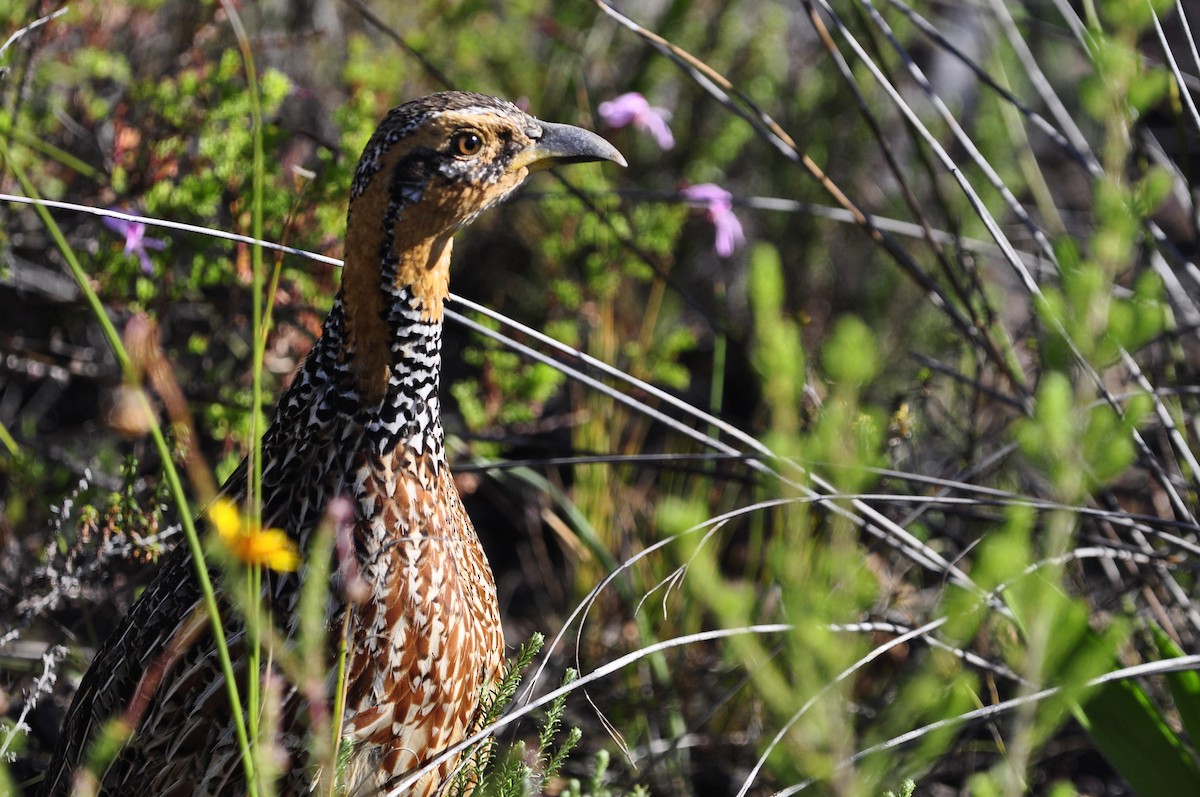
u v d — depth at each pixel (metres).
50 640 7.54
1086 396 4.76
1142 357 8.14
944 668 6.16
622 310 10.20
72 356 8.58
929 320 10.79
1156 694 7.25
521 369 8.85
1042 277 8.79
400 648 5.04
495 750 6.59
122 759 5.14
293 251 5.70
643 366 9.19
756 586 8.20
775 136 7.41
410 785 5.12
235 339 8.20
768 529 9.04
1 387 9.15
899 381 10.45
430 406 5.22
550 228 10.21
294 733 4.95
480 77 10.72
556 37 10.75
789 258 11.41
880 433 5.73
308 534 5.05
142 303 7.47
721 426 6.23
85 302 7.96
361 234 5.10
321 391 5.19
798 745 4.26
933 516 8.38
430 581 5.10
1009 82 10.33
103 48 8.86
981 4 8.82
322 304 7.59
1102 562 7.92
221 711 4.98
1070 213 11.45
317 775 4.93
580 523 8.05
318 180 7.55
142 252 7.25
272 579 4.96
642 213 9.46
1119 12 4.88
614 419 8.89
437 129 5.07
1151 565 7.06
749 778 4.73
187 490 7.61
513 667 5.23
